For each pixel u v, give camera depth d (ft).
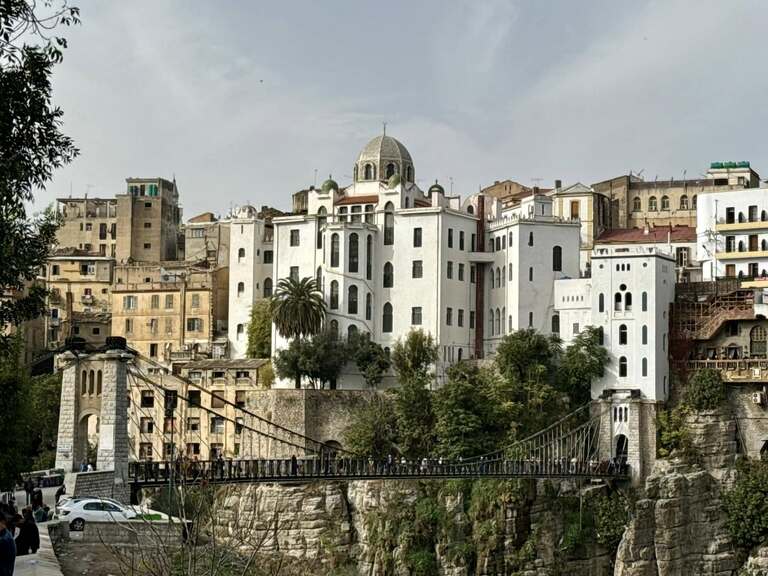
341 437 517.14
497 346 550.77
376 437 493.36
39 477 324.80
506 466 447.01
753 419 493.77
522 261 557.33
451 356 565.53
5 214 174.60
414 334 541.75
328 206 599.98
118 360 313.73
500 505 463.01
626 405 491.31
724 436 492.54
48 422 495.00
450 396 483.10
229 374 557.74
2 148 166.71
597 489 477.77
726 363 499.51
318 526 480.23
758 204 561.02
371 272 572.92
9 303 186.50
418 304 565.12
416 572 460.55
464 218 579.89
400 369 537.24
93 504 259.39
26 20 160.76
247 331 615.57
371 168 626.64
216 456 543.80
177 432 548.72
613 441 492.54
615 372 503.20
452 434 477.77
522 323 554.05
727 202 568.41
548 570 458.91
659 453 487.61
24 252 185.26
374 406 511.40
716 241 562.25
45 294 191.11
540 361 517.96
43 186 171.32
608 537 468.75
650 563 463.83
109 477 300.40
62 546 245.86
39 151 169.37
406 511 474.08
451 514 469.16
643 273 502.79
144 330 644.69
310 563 474.08
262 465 369.50
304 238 585.22
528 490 466.29
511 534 460.14
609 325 507.30
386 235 575.79
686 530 469.98
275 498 479.00
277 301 544.21
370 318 569.64
